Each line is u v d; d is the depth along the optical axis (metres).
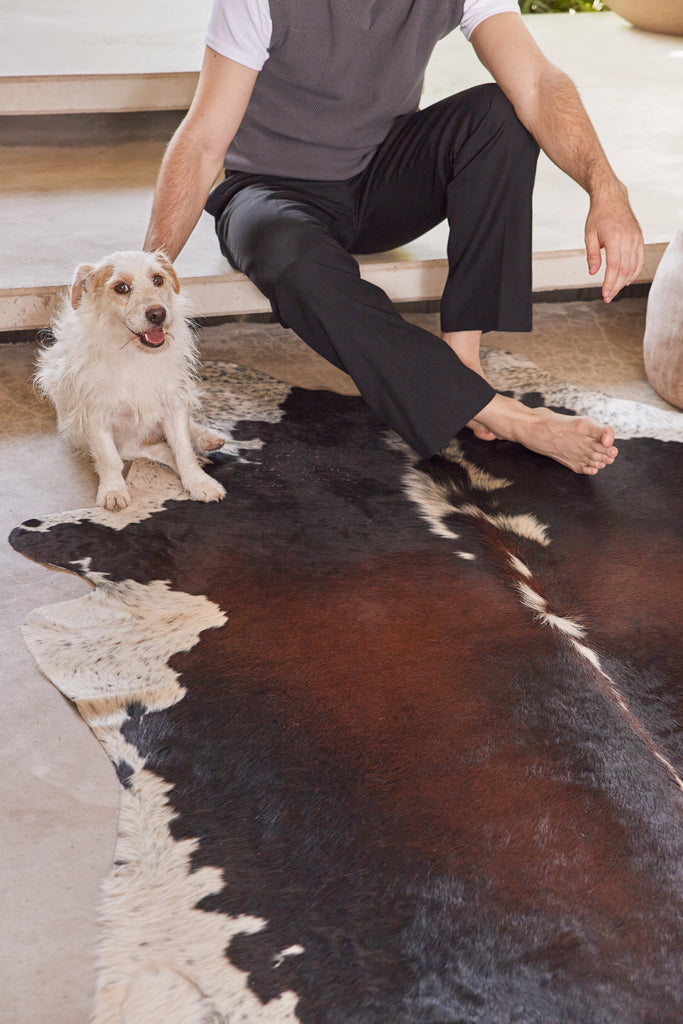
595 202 1.96
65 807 1.32
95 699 1.50
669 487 2.11
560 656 1.63
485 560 1.87
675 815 1.35
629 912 1.21
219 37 1.96
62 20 3.79
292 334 2.77
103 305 1.85
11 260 2.46
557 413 2.31
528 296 2.11
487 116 2.03
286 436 2.26
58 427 2.19
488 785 1.38
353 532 1.93
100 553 1.83
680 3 4.43
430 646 1.64
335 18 1.98
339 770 1.39
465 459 2.21
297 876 1.23
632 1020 1.09
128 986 1.10
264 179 2.24
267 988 1.10
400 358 1.95
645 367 2.50
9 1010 1.07
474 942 1.16
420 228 2.36
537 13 5.25
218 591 1.75
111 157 3.17
